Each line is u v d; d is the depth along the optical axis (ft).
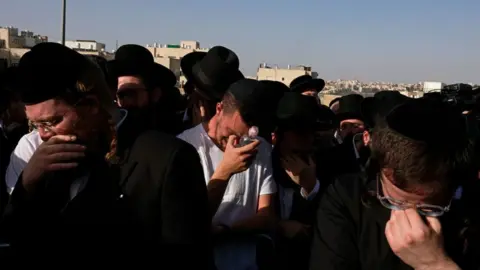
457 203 5.97
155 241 6.18
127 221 6.08
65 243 6.05
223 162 8.89
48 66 5.60
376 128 5.75
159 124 11.49
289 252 9.13
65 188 6.22
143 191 6.14
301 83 18.65
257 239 9.34
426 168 5.14
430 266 5.25
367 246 5.93
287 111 9.64
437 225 5.33
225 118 9.21
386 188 5.70
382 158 5.49
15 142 11.92
